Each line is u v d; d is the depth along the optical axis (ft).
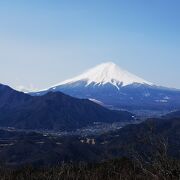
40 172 166.81
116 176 115.85
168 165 49.90
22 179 165.07
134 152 51.29
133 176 89.81
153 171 50.26
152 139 51.21
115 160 128.26
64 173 141.69
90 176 134.21
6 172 179.63
